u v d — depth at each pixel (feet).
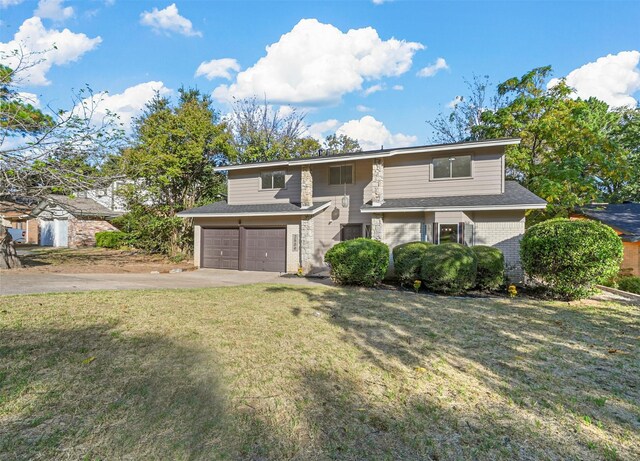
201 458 8.35
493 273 33.42
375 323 21.04
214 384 12.14
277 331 18.63
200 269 53.36
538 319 23.07
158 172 61.67
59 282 33.27
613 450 9.07
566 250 28.76
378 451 8.83
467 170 43.93
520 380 13.34
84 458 8.21
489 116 60.08
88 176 39.93
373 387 12.42
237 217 52.85
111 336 16.69
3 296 24.89
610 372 14.28
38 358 13.74
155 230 65.26
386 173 48.19
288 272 49.06
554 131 53.06
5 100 34.96
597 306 27.76
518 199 38.93
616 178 53.98
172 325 18.94
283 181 55.47
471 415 10.69
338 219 51.37
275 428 9.70
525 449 9.05
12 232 90.63
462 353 16.19
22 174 37.19
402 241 43.98
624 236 48.83
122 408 10.40
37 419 9.73
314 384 12.48
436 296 31.19
